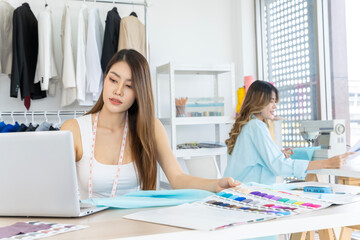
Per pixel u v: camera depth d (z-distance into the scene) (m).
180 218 0.90
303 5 4.12
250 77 4.04
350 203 1.04
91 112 1.70
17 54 3.55
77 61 3.71
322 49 3.88
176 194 1.23
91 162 1.56
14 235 0.82
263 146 2.46
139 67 1.52
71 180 1.00
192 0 4.70
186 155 3.97
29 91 3.64
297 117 4.23
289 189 1.34
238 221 0.82
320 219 0.88
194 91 4.66
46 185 1.02
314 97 3.97
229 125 4.75
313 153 2.88
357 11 3.52
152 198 1.21
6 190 1.06
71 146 1.00
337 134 2.82
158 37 4.55
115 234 0.78
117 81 1.52
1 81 3.88
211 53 4.77
